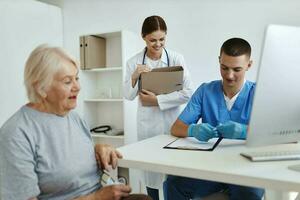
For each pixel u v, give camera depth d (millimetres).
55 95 971
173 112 2027
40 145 943
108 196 991
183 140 1265
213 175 793
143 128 2064
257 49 2387
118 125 3211
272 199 1146
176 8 2721
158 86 1895
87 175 1048
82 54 3025
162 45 2035
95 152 1101
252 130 816
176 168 858
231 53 1342
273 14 2320
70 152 1007
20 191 854
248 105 1431
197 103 1513
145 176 2098
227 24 2500
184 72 2021
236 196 1197
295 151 949
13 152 866
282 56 759
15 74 3031
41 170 935
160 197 2088
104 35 3061
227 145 1122
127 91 2131
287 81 783
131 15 3000
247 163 855
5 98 2938
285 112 812
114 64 3160
